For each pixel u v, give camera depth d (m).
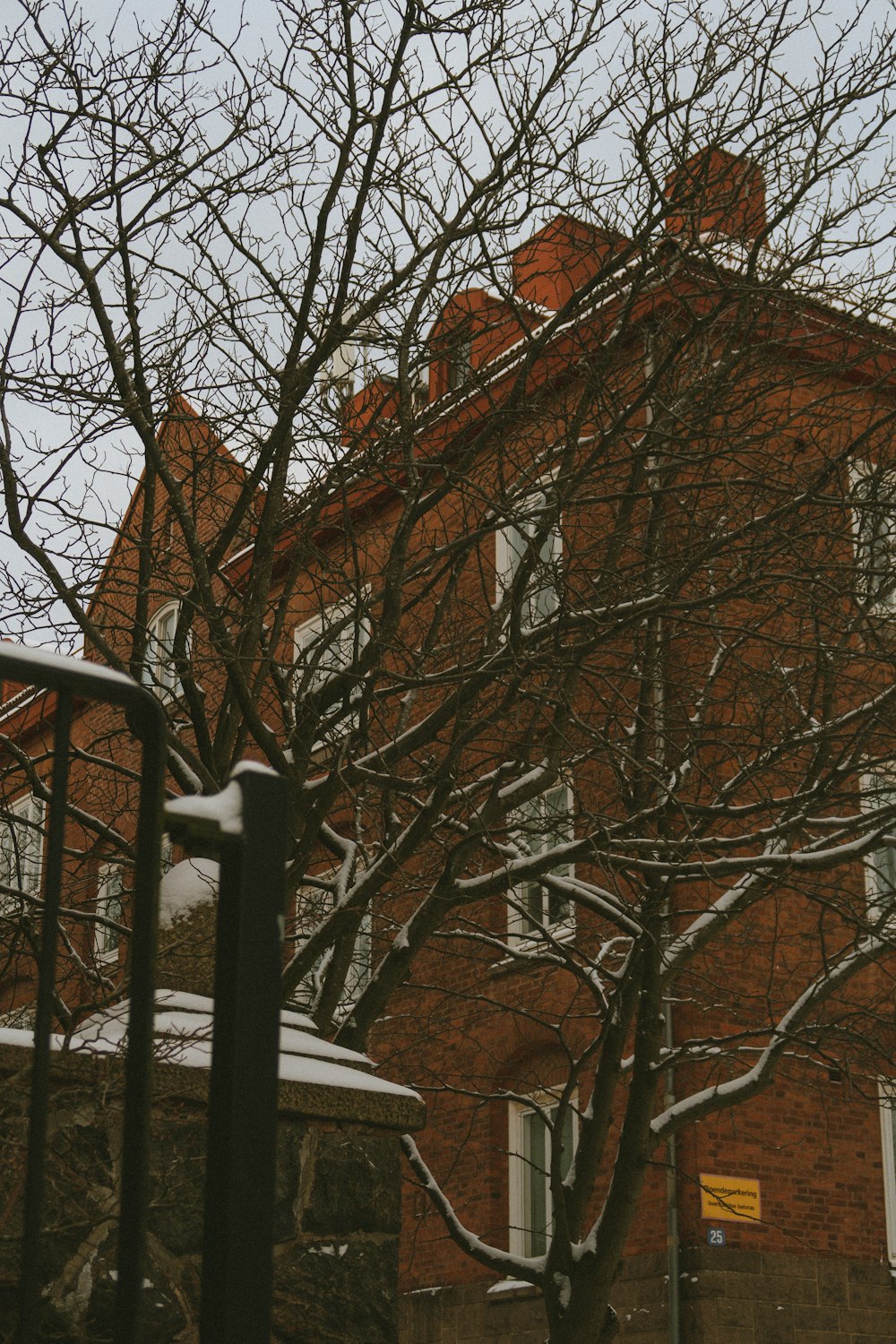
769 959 15.51
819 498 8.84
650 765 9.78
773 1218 15.41
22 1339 2.19
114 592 9.26
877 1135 16.30
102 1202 4.38
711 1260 14.93
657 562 9.69
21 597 8.61
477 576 16.45
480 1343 17.05
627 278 9.73
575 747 10.31
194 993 5.07
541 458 9.62
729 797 10.03
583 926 12.98
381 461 9.66
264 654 9.55
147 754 2.20
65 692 2.19
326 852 14.62
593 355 9.84
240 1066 2.07
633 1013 10.02
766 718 11.05
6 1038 4.32
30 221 8.48
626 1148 9.78
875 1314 15.65
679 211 9.47
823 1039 11.02
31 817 14.03
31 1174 2.24
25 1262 2.22
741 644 11.10
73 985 8.82
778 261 10.10
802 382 11.76
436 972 18.48
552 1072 17.14
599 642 8.68
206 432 9.97
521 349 9.49
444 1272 17.78
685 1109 10.06
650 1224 15.38
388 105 8.95
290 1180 4.84
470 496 9.73
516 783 10.31
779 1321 15.08
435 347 9.78
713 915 10.23
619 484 11.13
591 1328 9.53
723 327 10.30
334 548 13.58
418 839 8.89
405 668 11.73
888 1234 16.09
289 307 9.18
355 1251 4.90
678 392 10.02
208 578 8.90
